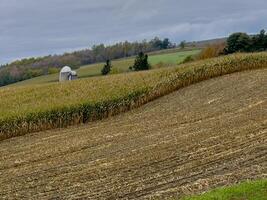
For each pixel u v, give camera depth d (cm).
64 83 4909
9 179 1948
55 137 2972
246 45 8350
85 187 1684
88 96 3819
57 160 2234
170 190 1480
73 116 3453
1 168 2188
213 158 1847
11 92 4569
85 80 4966
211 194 1223
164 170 1777
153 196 1444
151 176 1717
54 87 4659
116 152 2236
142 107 3803
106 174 1831
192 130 2520
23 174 2014
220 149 1975
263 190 1198
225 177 1515
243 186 1245
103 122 3425
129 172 1816
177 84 4244
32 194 1683
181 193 1418
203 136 2294
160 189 1531
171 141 2294
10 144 2894
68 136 2950
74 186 1717
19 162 2289
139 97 3853
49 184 1791
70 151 2420
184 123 2814
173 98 3906
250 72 4412
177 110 3366
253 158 1752
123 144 2422
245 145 1980
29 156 2416
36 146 2702
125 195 1526
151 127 2855
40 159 2306
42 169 2070
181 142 2231
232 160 1772
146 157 2023
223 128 2423
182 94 4003
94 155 2238
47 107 3450
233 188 1238
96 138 2720
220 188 1299
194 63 4906
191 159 1884
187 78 4322
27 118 3272
